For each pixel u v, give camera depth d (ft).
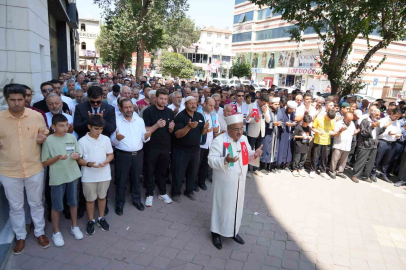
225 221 12.42
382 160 23.48
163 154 15.94
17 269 10.50
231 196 12.25
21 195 11.19
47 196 13.60
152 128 14.74
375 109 21.85
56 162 11.60
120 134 14.24
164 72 116.47
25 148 10.88
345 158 22.72
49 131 12.38
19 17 20.16
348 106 21.74
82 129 13.70
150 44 61.57
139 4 56.59
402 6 28.68
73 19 56.03
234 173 12.15
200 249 12.50
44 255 11.40
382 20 30.25
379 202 18.78
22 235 11.53
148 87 21.42
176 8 57.26
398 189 21.43
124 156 14.51
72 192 12.26
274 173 23.17
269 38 126.52
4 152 10.69
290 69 112.98
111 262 11.27
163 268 11.14
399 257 12.96
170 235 13.42
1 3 19.60
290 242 13.58
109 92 26.13
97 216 14.70
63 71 57.41
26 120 10.91
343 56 32.86
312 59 101.14
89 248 12.05
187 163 16.78
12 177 10.82
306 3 28.63
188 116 16.07
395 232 15.12
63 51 56.75
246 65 115.96
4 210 12.18
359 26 29.01
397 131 22.47
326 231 14.78
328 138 22.35
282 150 22.62
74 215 12.62
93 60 148.25
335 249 13.26
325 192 19.88
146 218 14.83
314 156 22.74
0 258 10.34
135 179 15.33
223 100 25.27
